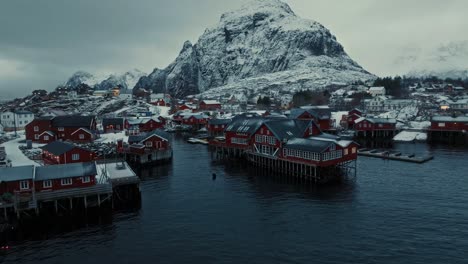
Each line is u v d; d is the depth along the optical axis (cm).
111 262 3328
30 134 9056
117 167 6034
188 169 7044
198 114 14712
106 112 17762
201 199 5091
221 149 8531
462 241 3609
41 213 4375
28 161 6694
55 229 4016
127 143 8262
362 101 17950
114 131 11281
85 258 3406
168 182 6034
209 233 3916
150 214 4494
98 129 11681
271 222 4200
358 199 4956
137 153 7431
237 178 6272
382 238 3709
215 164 7506
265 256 3391
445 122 10369
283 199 5034
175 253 3481
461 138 10212
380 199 4934
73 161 6153
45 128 9181
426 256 3328
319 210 4556
